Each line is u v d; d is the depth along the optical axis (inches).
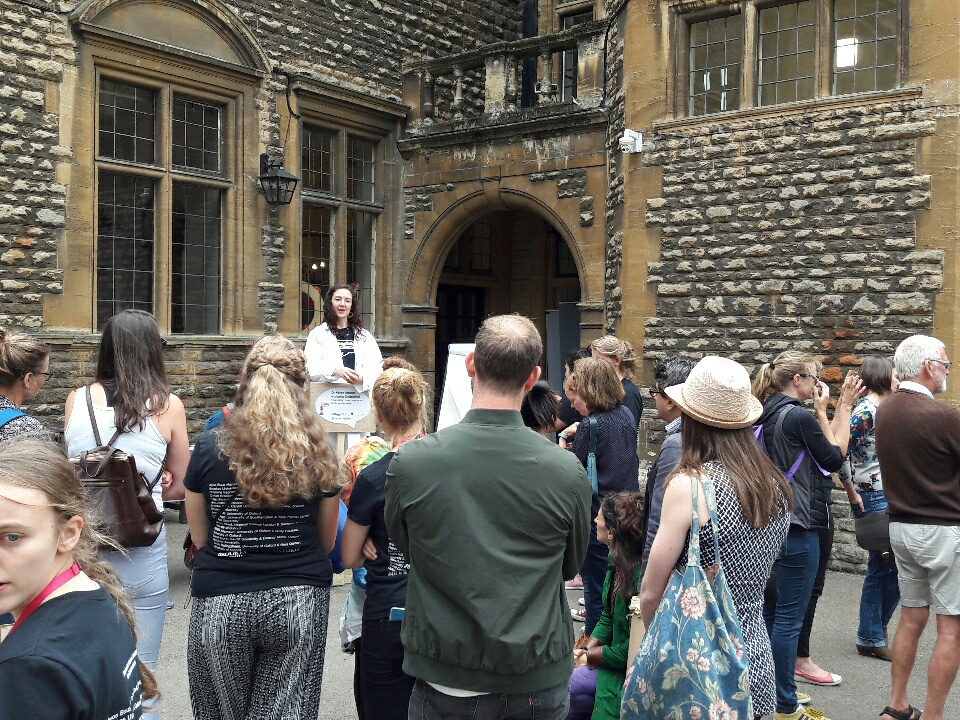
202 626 100.8
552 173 354.6
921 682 171.0
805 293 262.1
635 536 119.3
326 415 224.7
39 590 54.4
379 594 106.9
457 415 176.9
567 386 182.2
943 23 239.0
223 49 330.6
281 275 352.5
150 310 319.0
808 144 260.2
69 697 50.3
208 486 101.9
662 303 288.5
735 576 93.6
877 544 176.4
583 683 123.3
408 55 397.7
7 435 115.9
